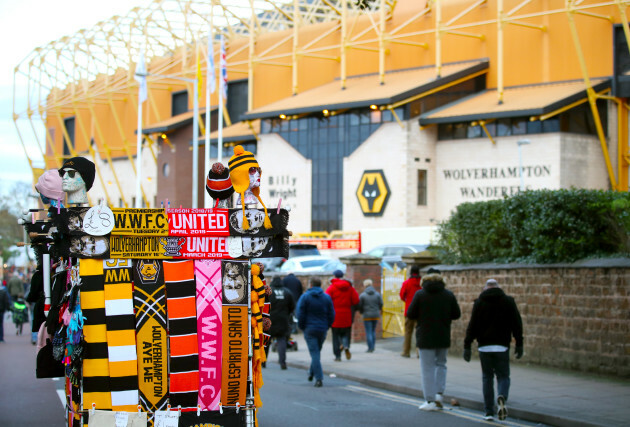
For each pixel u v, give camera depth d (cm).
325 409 1323
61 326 703
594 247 1708
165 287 680
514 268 1848
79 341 658
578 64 4812
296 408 1332
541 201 1766
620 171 4656
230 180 711
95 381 669
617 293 1580
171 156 6938
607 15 4691
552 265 1734
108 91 7269
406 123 5012
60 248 667
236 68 6744
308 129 5541
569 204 1706
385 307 2500
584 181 4628
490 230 1977
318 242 4566
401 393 1538
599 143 4684
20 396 1478
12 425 1164
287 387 1611
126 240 675
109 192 8319
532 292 1797
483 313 1220
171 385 676
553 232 1755
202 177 6625
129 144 7419
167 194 6950
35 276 837
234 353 688
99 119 8531
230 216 690
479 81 5225
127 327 673
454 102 5153
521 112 4509
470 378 1631
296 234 5109
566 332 1700
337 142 5378
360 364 1925
